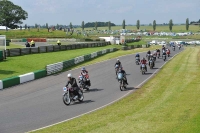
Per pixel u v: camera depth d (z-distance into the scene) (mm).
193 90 29094
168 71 44812
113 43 116688
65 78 40062
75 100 25422
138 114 20641
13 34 133000
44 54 65938
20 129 18312
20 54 60938
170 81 35406
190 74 41031
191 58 66375
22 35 129500
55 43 107562
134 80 37344
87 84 31188
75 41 120812
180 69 46906
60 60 57688
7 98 27828
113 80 37781
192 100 24484
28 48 63438
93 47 94375
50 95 29000
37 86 34156
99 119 19781
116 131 17031
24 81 37062
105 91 30750
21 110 23156
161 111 21172
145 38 192000
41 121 20031
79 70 48094
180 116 19516
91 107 23953
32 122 19812
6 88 33062
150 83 34562
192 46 129500
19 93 30156
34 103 25609
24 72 43719
